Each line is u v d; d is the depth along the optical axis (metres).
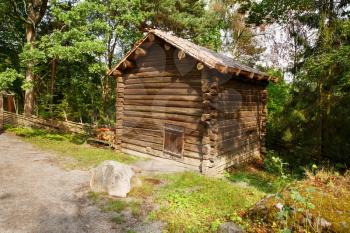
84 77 20.05
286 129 13.12
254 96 12.51
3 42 20.77
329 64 9.70
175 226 5.27
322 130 11.56
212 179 8.31
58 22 18.17
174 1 19.95
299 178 9.91
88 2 13.80
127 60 11.03
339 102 11.05
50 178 8.00
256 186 8.40
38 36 19.47
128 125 11.70
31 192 6.91
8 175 8.22
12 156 10.56
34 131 16.05
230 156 10.39
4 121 19.44
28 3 17.16
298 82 12.51
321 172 6.08
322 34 11.66
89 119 22.48
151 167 9.59
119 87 11.80
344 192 4.74
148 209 6.06
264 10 16.59
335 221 3.85
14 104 22.89
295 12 14.37
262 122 13.38
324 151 11.63
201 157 9.18
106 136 13.34
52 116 18.92
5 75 13.38
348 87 10.08
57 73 21.06
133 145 11.52
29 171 8.65
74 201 6.43
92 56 15.38
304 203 3.85
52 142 13.51
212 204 6.35
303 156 12.05
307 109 12.11
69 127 15.72
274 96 18.00
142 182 7.70
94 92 20.39
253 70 11.41
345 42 10.40
